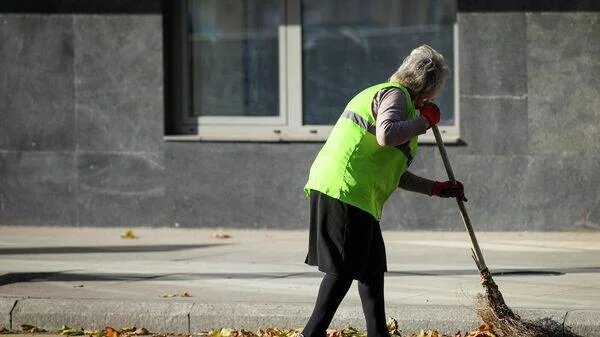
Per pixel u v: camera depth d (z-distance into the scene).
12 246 29.88
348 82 33.12
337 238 16.31
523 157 31.59
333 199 16.34
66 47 33.41
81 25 33.31
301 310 20.02
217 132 33.66
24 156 33.66
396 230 32.34
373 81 33.03
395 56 32.88
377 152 16.34
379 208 16.70
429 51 16.70
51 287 23.14
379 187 16.48
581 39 31.16
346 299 21.30
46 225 33.75
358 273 16.36
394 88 16.38
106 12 33.16
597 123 31.25
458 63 31.84
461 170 31.84
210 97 33.75
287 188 32.75
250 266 26.05
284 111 33.41
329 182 16.36
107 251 28.86
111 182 33.44
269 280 23.91
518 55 31.42
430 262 26.53
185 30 33.78
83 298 21.56
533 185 31.59
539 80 31.38
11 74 33.62
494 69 31.55
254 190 32.91
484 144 31.69
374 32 32.94
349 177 16.30
